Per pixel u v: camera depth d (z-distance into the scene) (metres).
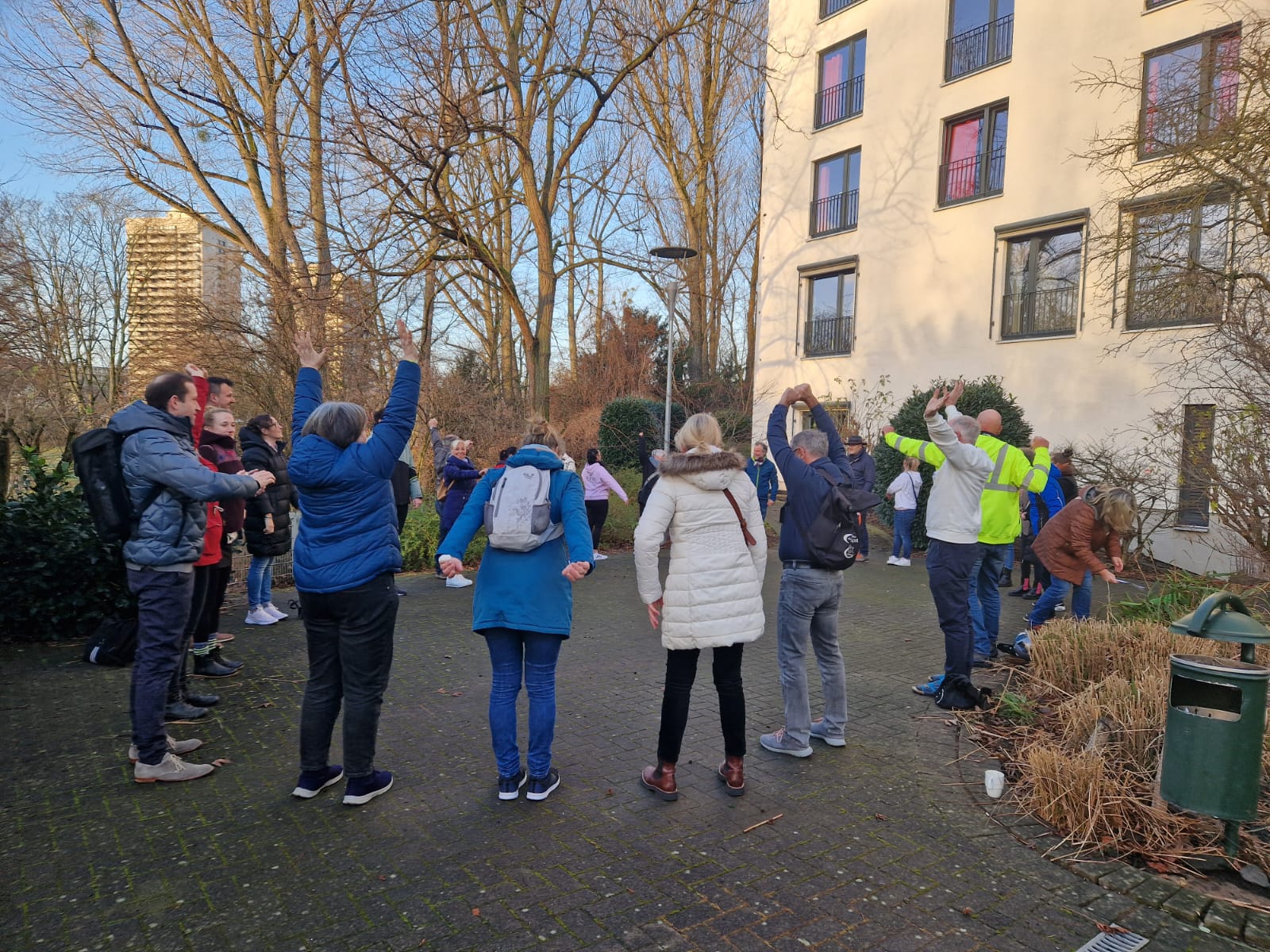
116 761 3.78
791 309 19.19
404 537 9.27
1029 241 14.34
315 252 12.21
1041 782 3.38
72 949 2.40
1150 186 8.21
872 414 16.81
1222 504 6.85
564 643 6.21
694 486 3.46
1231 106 7.59
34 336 11.14
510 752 3.43
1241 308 7.24
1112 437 12.58
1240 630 2.94
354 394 12.58
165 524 3.43
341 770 3.62
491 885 2.78
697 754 4.02
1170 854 3.01
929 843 3.14
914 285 16.19
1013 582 9.64
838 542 3.83
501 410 15.70
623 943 2.47
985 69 14.78
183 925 2.53
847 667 5.62
